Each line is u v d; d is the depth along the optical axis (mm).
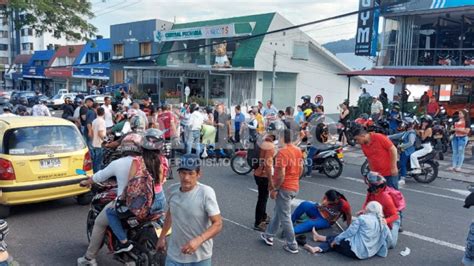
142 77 36062
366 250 5805
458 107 19578
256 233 6703
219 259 5684
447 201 8977
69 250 5863
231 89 29328
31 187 6922
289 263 5617
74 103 16125
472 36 21281
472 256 5242
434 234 6867
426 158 10477
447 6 18672
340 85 33469
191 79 31938
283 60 29484
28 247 5949
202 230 3617
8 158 6852
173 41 33562
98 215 4941
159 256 4348
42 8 23719
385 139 6777
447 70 19094
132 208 4441
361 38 21250
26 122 7352
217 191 9258
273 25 28641
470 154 14648
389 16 21062
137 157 4660
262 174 6613
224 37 29297
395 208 6352
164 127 11961
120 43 38906
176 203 3658
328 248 6062
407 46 21156
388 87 32625
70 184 7305
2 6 24078
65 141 7465
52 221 7043
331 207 6805
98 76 43562
